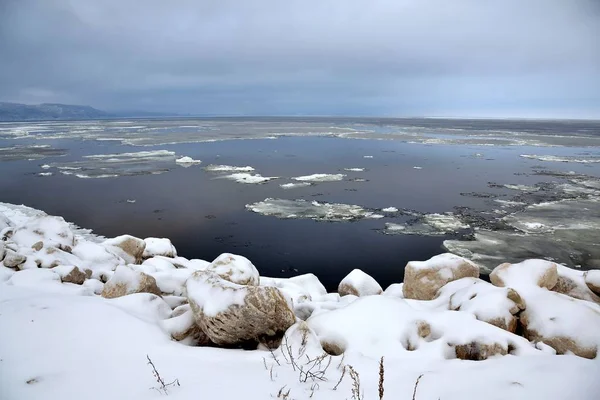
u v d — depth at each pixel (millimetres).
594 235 17344
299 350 3486
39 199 23719
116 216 20516
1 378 2750
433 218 20375
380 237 17797
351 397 2646
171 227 18922
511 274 5809
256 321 3750
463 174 32719
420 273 6844
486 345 3744
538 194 25344
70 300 4254
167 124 127312
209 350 3564
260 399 2533
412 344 3855
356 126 111750
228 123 137000
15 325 3535
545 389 2783
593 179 29906
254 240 17375
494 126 119562
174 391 2629
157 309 4605
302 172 33906
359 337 3914
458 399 2684
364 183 29188
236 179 30375
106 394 2598
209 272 4484
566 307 4516
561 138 67312
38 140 62188
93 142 59188
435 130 91750
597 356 3852
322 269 14609
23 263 6105
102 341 3404
